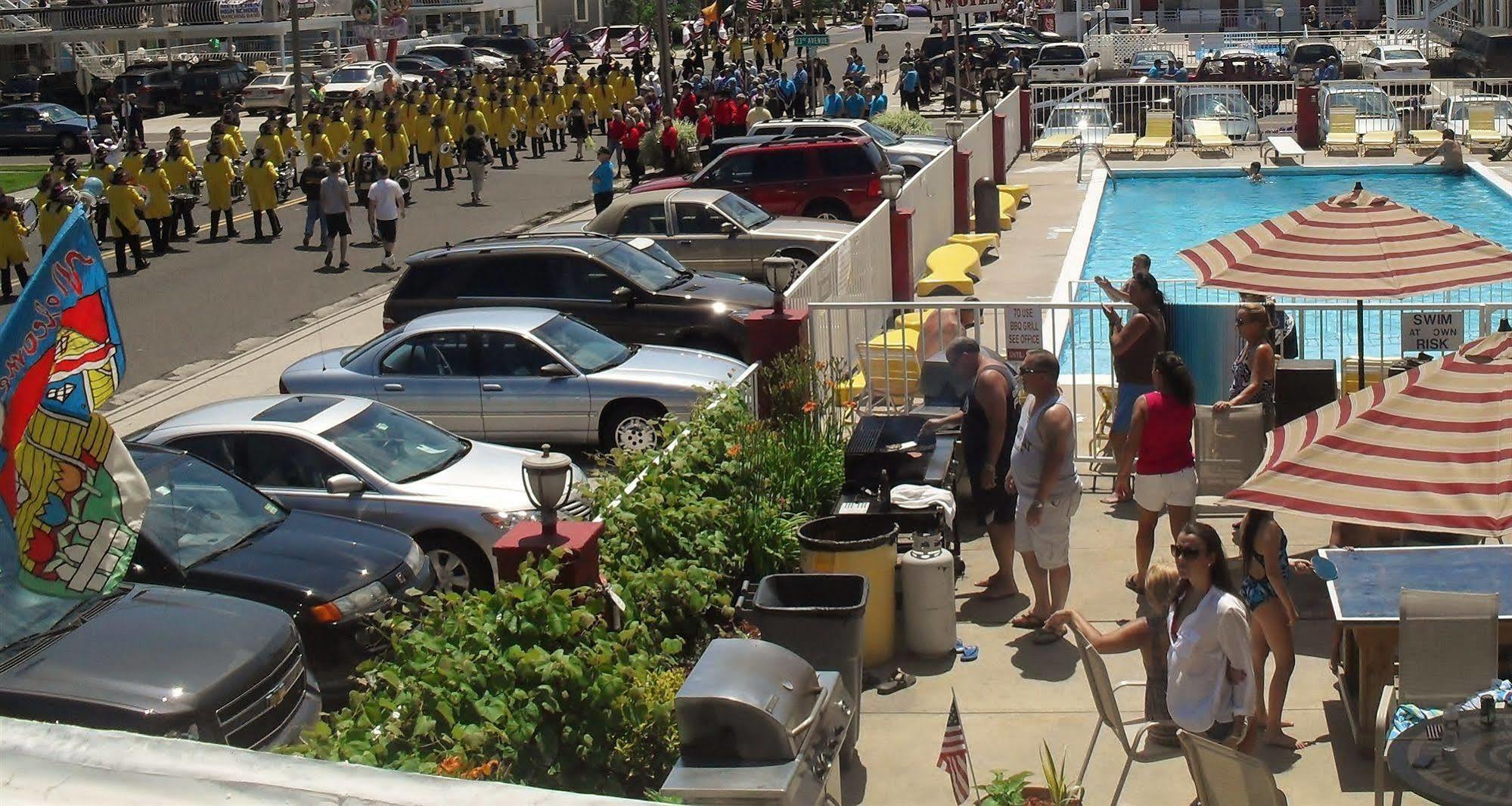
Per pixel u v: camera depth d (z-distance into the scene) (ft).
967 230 87.61
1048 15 257.14
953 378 41.52
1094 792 25.16
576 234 61.52
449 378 48.85
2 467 12.60
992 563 36.17
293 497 38.37
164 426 39.91
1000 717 28.14
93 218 96.02
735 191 86.48
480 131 118.73
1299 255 36.94
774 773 20.56
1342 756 25.95
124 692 25.98
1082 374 55.88
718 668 21.44
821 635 25.95
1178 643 23.97
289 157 122.83
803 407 38.55
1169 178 110.42
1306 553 35.40
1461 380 25.44
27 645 27.35
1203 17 223.30
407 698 20.93
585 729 22.16
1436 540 31.83
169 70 189.67
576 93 142.00
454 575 37.88
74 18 225.56
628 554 28.86
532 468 25.64
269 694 27.81
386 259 86.63
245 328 72.18
